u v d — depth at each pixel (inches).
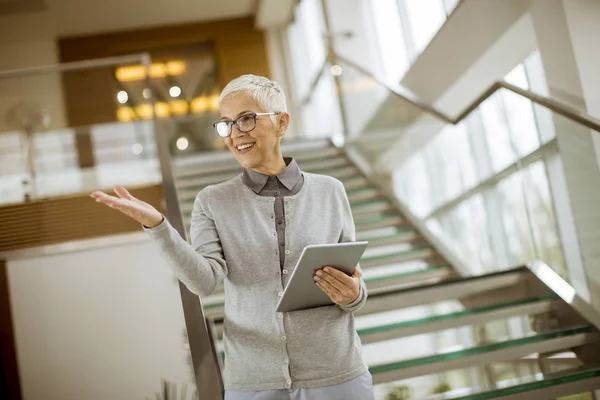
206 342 99.0
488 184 175.8
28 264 258.1
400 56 351.9
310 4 414.0
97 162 273.6
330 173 268.5
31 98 274.8
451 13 246.2
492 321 141.0
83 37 469.4
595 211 133.6
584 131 134.0
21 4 423.2
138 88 279.3
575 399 133.0
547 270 152.9
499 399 119.9
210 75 492.7
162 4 448.8
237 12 478.6
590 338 133.4
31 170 269.3
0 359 252.7
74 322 257.0
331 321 79.4
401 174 231.3
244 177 84.7
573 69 184.4
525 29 213.6
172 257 72.6
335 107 315.0
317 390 77.0
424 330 137.5
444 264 199.5
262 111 82.1
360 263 194.5
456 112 284.7
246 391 78.2
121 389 255.4
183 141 305.0
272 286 79.1
